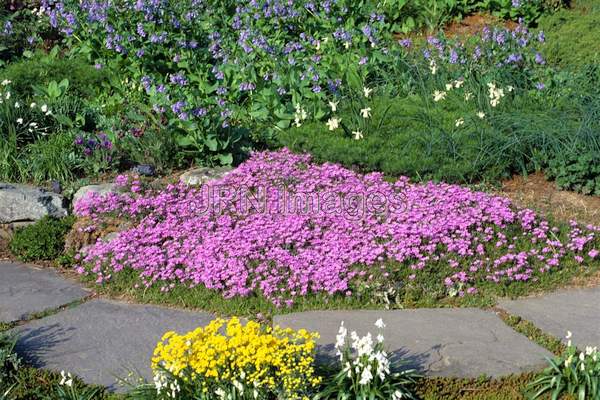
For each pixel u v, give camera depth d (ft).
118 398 13.37
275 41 20.35
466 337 14.15
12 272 16.06
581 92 18.45
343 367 13.38
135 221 16.65
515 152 17.52
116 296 15.48
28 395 13.47
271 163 17.60
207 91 19.31
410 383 13.46
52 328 14.60
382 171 17.56
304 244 15.88
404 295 15.24
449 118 18.25
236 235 15.96
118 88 19.60
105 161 17.76
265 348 13.10
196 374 13.20
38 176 17.60
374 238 15.89
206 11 20.95
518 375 13.58
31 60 20.49
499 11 22.53
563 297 15.19
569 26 21.58
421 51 20.03
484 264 15.60
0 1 22.17
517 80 19.11
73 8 20.44
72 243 16.47
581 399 13.25
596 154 17.06
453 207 16.34
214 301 15.20
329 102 18.28
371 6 21.38
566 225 16.28
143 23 19.92
